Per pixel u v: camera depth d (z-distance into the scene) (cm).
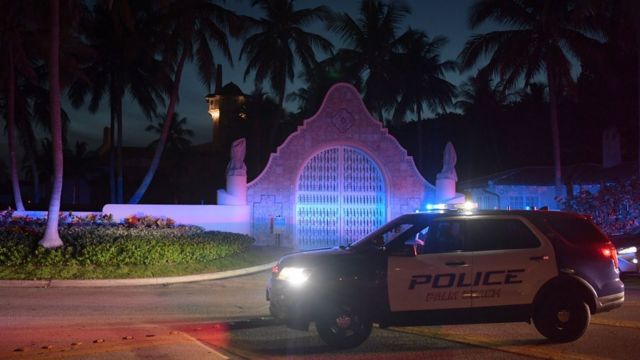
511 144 4741
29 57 3069
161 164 6047
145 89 3553
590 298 859
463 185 3438
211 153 5922
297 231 2594
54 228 1748
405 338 893
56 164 1772
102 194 5872
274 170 2591
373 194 2667
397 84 4197
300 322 825
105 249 1692
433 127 5247
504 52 2752
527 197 3108
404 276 825
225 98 6266
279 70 3738
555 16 2684
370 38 4112
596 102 4150
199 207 2441
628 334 914
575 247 868
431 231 874
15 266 1631
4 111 3675
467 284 835
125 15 2430
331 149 2647
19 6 2289
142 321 1034
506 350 816
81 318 1059
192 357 771
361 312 822
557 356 784
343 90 2648
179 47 3136
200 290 1474
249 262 2020
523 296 845
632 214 2272
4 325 988
